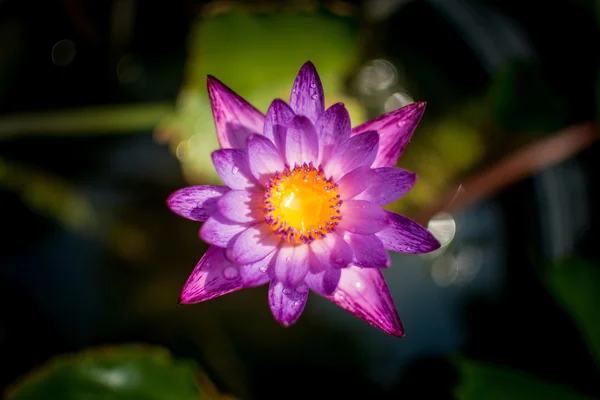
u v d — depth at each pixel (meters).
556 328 0.69
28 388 0.64
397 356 0.69
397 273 0.70
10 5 0.72
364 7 0.73
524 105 0.69
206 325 0.70
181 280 0.70
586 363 0.68
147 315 0.70
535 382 0.64
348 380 0.69
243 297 0.70
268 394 0.68
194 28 0.69
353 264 0.58
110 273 0.70
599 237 0.70
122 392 0.65
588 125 0.69
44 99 0.73
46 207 0.70
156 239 0.71
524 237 0.70
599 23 0.68
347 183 0.59
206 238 0.57
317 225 0.59
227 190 0.59
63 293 0.69
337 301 0.59
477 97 0.71
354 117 0.70
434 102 0.72
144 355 0.66
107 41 0.74
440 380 0.68
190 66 0.69
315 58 0.69
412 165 0.71
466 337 0.69
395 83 0.72
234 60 0.69
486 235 0.70
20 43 0.72
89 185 0.71
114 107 0.73
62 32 0.73
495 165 0.70
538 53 0.74
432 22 0.72
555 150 0.69
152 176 0.72
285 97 0.69
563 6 0.75
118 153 0.72
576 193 0.70
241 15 0.69
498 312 0.69
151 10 0.74
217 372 0.69
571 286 0.65
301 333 0.69
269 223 0.59
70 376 0.65
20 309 0.69
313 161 0.59
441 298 0.70
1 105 0.72
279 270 0.58
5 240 0.70
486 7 0.72
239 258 0.57
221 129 0.60
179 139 0.69
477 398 0.64
